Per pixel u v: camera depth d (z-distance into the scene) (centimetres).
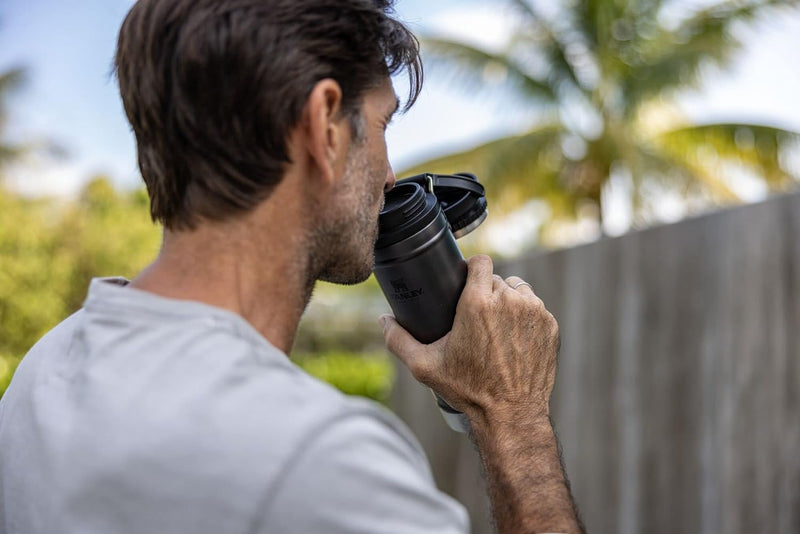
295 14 72
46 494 67
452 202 117
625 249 278
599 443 286
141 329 70
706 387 239
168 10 73
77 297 1022
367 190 79
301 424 61
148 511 61
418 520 62
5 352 919
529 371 96
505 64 1048
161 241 79
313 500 59
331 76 74
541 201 1150
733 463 227
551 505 85
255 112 71
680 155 1100
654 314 263
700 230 245
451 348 97
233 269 73
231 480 60
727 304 233
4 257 933
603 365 287
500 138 1087
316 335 1488
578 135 1095
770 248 219
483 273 100
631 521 267
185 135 72
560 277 314
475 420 97
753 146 1042
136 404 65
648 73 1068
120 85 77
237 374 65
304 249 76
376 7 78
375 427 64
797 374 207
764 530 214
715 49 1052
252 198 72
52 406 71
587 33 1081
